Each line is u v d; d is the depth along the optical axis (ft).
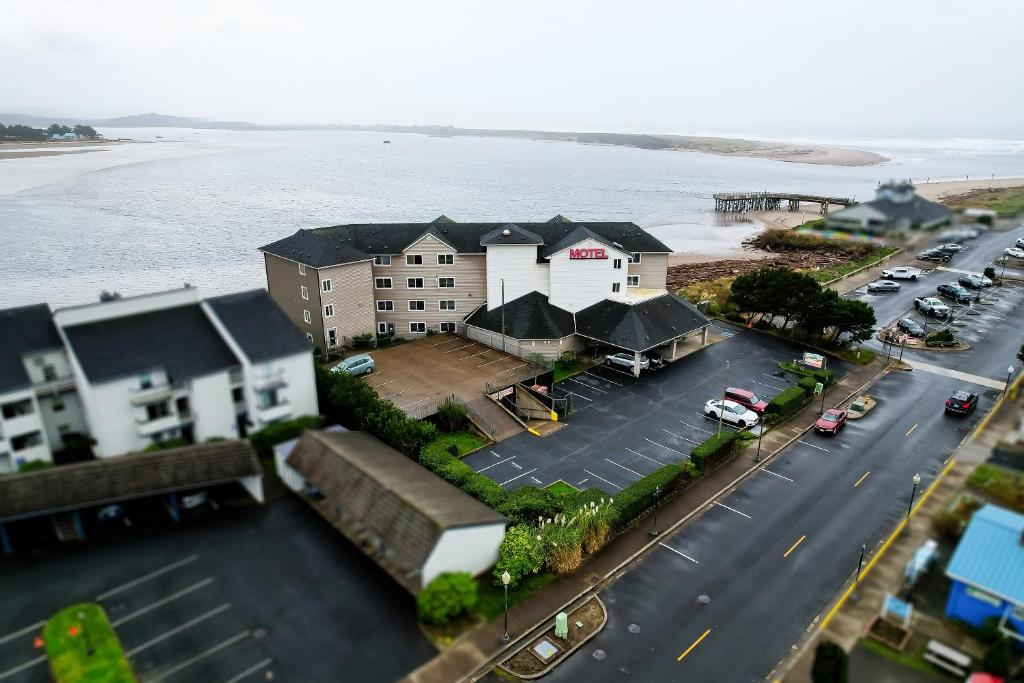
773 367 214.90
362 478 128.06
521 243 220.64
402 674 97.30
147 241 454.81
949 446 164.86
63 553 121.08
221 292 337.72
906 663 96.32
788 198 571.28
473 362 213.87
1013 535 99.96
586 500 134.21
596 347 222.48
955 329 246.88
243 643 101.60
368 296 227.20
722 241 481.46
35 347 143.54
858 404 183.21
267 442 155.12
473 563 116.47
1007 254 341.21
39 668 95.50
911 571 113.09
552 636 105.70
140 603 109.09
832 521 135.85
